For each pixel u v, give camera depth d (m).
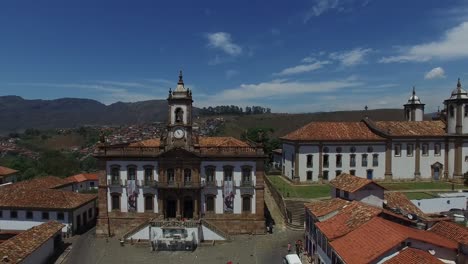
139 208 55.31
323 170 76.25
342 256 30.86
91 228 58.66
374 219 34.88
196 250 48.56
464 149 78.00
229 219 55.00
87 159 141.88
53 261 44.34
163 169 54.38
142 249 49.19
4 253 36.78
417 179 79.19
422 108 92.75
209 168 54.91
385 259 28.95
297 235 53.56
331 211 41.12
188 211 55.91
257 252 47.22
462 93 77.88
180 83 55.78
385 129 80.06
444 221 39.44
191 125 55.72
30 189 57.84
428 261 26.97
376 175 78.06
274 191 68.44
